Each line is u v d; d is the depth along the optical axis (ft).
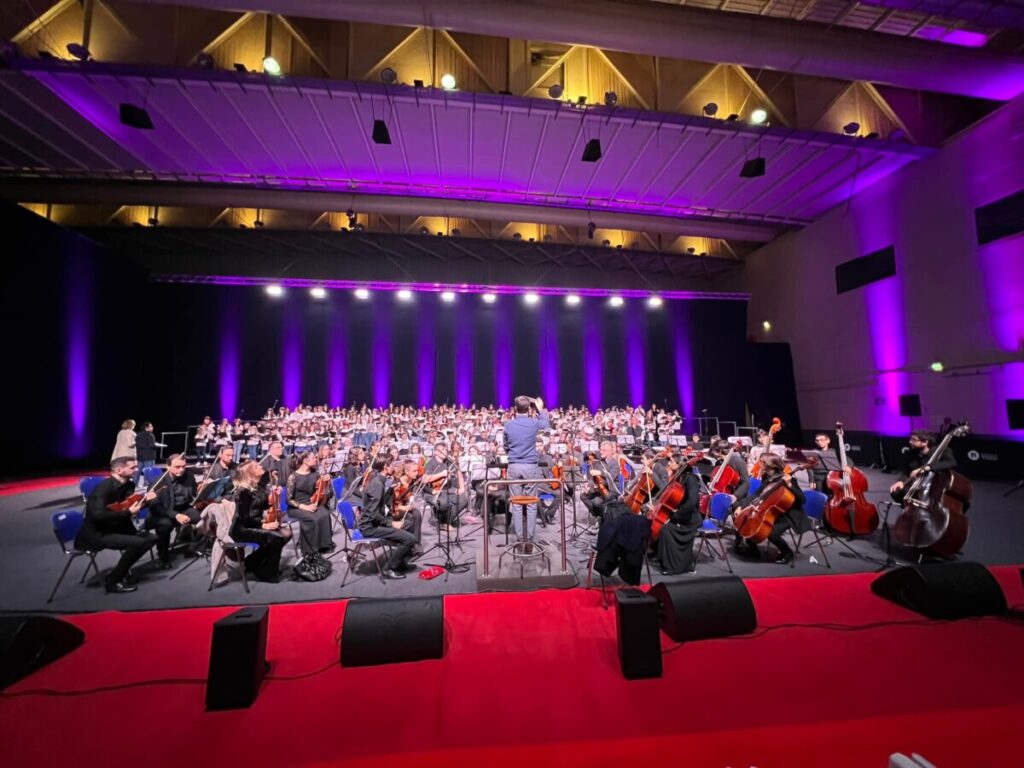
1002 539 19.36
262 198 49.16
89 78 30.91
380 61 34.30
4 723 8.32
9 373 39.50
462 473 25.17
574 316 69.00
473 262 67.26
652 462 19.56
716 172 44.52
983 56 29.58
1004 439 33.91
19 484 37.32
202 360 60.49
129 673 10.07
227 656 8.85
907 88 35.42
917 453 18.15
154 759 7.42
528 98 33.06
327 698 9.01
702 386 67.77
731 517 20.48
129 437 33.30
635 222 54.75
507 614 12.78
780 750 7.36
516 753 7.39
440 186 48.16
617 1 27.45
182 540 19.13
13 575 16.84
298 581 16.25
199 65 30.14
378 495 16.87
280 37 33.65
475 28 28.07
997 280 34.63
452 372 66.44
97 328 49.57
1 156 42.19
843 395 49.08
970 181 36.35
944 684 9.07
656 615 9.66
